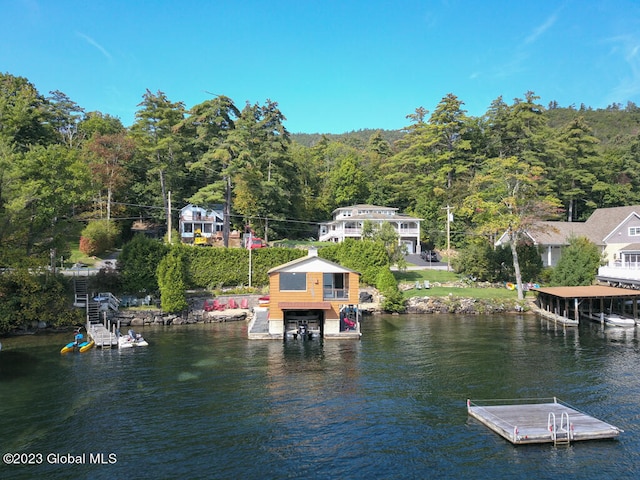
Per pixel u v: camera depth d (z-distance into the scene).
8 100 69.69
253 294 52.88
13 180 40.16
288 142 86.88
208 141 73.62
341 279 40.84
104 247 64.31
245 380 27.20
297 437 19.39
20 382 26.77
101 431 20.03
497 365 30.34
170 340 38.62
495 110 95.19
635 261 61.06
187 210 75.25
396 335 40.66
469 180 83.81
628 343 37.09
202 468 16.83
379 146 120.75
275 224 80.12
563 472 16.36
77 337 36.41
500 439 19.00
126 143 69.25
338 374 28.42
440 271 66.50
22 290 40.44
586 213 88.88
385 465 16.98
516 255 57.66
